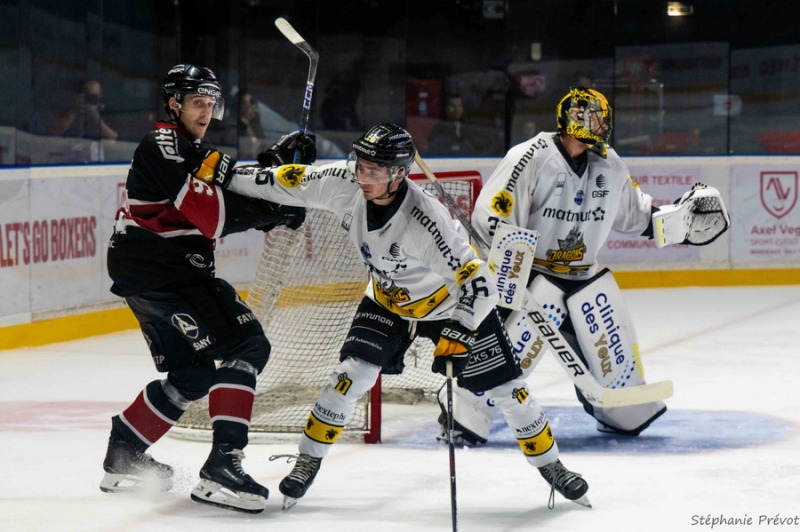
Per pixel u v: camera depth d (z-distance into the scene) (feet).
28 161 46.44
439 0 64.80
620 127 66.13
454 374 19.24
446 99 65.82
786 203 59.62
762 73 65.51
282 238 27.81
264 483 22.67
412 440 27.02
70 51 48.93
